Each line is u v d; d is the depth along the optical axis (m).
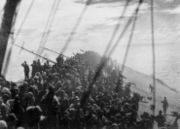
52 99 13.60
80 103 15.12
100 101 16.61
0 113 11.33
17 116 11.63
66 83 18.27
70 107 13.77
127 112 16.88
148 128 17.31
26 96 12.16
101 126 14.45
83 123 13.89
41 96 14.90
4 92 13.02
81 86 18.55
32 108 11.27
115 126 13.45
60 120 13.30
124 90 23.47
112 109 16.42
